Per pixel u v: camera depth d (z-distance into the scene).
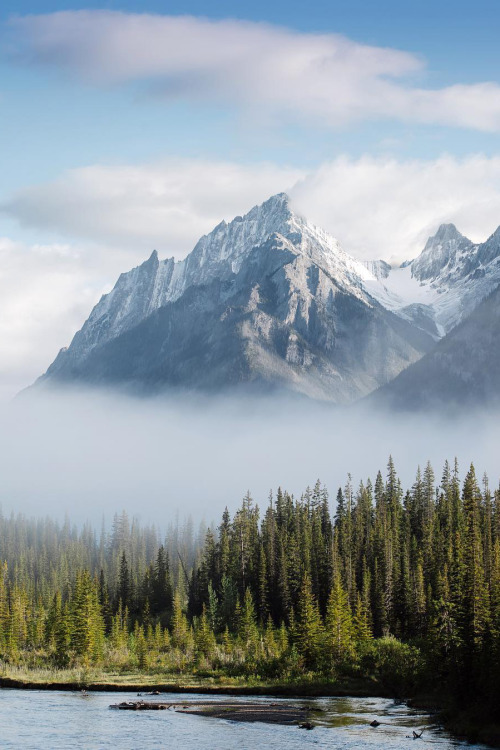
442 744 102.62
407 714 124.69
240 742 105.06
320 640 168.62
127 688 157.12
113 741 106.44
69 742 106.00
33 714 126.00
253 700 140.62
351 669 160.62
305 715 124.19
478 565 158.00
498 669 119.50
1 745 104.38
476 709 119.56
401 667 154.25
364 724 116.50
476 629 134.50
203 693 151.38
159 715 124.94
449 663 137.88
